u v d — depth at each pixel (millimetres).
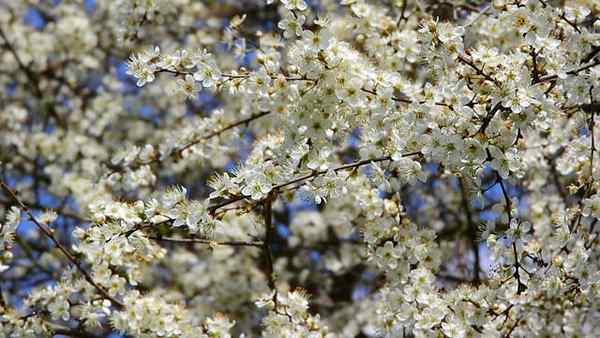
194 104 9445
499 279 4629
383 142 4336
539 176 6316
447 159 4102
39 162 9172
